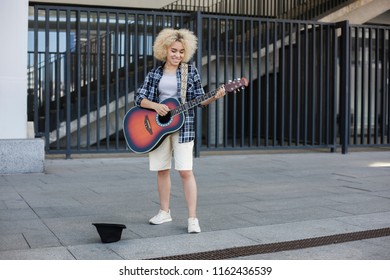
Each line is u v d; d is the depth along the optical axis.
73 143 12.70
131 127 4.96
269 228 5.08
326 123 12.67
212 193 7.04
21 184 7.65
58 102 10.76
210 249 4.35
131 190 7.23
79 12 10.77
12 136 8.88
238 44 13.91
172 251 4.28
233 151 12.95
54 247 4.38
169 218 5.33
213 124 14.95
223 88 4.69
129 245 4.45
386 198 6.68
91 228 5.05
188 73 4.95
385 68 13.00
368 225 5.22
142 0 16.12
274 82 12.01
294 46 14.09
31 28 14.95
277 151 13.06
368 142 12.97
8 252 4.22
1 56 8.76
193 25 11.52
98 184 7.73
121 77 12.39
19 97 8.88
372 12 14.95
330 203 6.36
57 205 6.17
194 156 11.44
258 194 6.98
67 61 10.77
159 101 5.00
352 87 16.75
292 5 15.56
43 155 8.77
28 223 5.24
